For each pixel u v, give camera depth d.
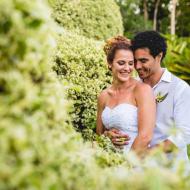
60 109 2.09
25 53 1.84
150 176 1.83
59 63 5.80
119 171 2.06
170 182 1.89
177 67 9.92
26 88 1.84
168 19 25.27
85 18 9.72
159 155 2.10
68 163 1.97
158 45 3.68
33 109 1.88
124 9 22.59
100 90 5.88
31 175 1.67
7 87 1.82
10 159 1.67
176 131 2.24
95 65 5.97
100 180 1.97
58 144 1.97
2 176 1.62
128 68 3.71
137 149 3.46
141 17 23.31
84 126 5.82
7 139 1.65
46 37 1.95
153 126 3.65
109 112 3.83
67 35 6.30
